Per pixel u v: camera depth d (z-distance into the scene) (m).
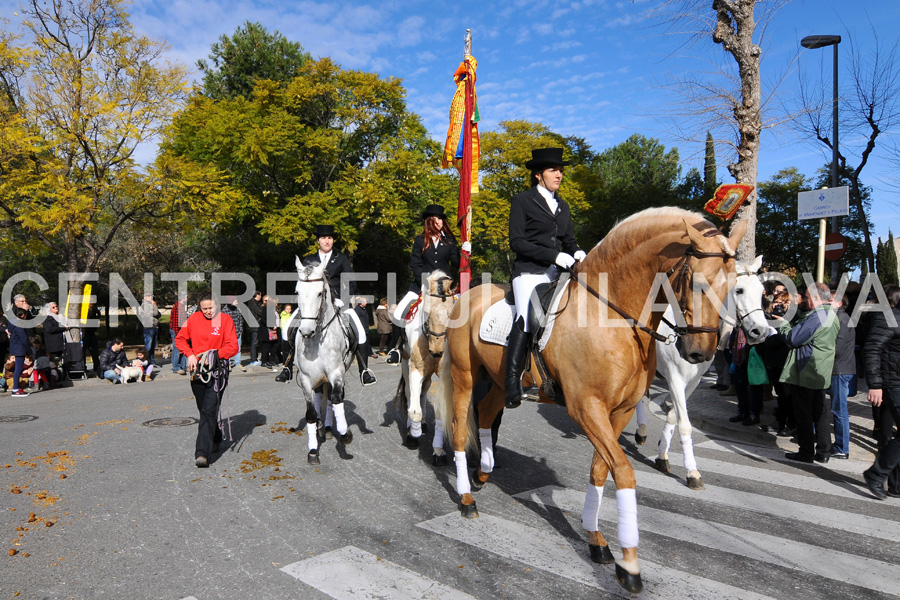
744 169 10.12
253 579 3.63
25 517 4.70
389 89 21.73
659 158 46.44
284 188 21.17
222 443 7.22
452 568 3.78
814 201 7.86
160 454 6.69
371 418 8.77
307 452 6.76
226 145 19.22
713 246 3.16
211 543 4.19
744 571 3.77
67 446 7.07
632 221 3.66
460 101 7.95
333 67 21.55
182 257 27.50
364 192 19.61
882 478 5.27
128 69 15.07
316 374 6.33
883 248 30.33
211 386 6.31
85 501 5.09
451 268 7.85
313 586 3.54
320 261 6.40
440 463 6.16
